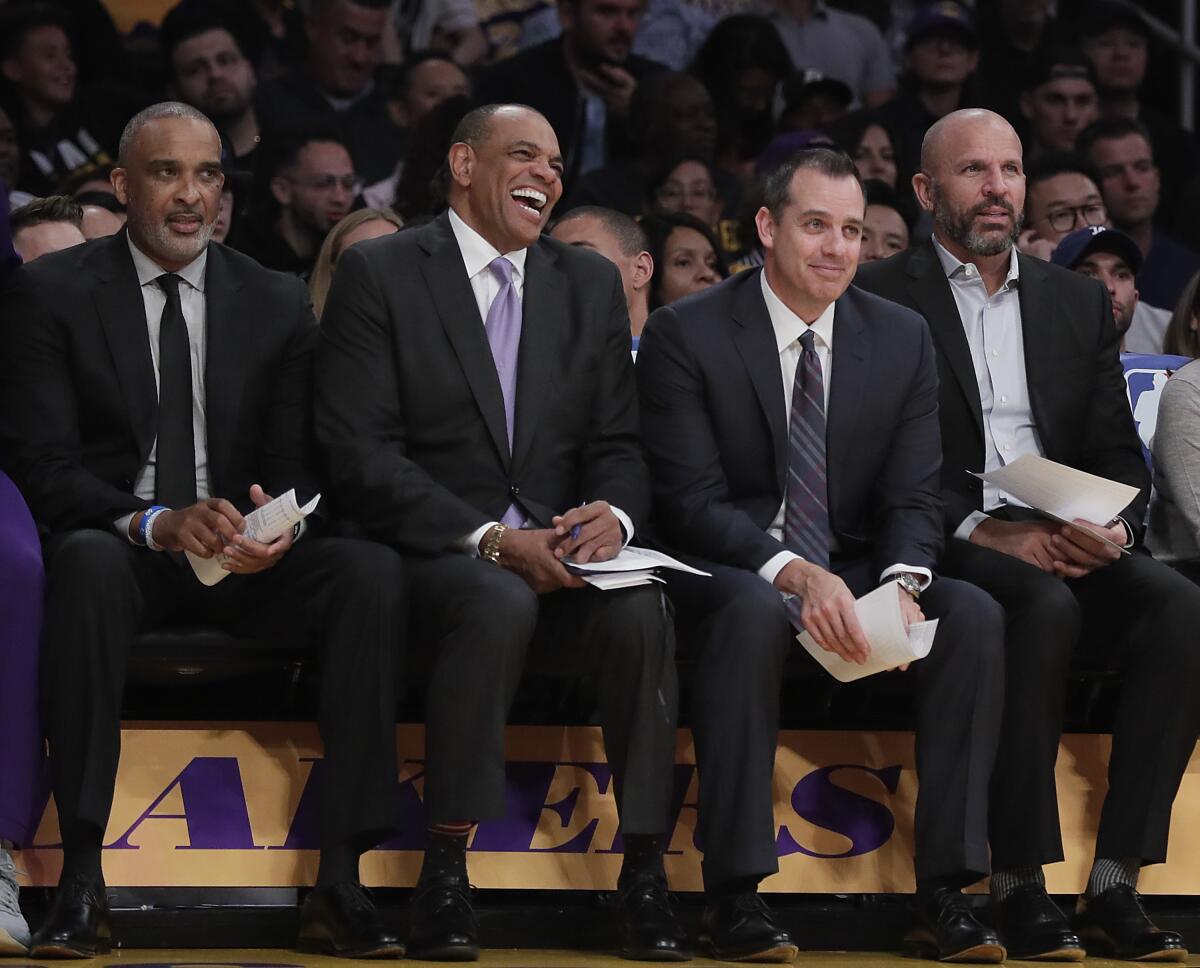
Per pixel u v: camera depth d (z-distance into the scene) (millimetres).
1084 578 12547
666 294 17859
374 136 22578
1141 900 12727
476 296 12359
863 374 12523
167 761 11664
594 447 12391
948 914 11078
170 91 22453
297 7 22656
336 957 10648
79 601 10781
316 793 11734
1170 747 11930
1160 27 25625
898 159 22703
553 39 23469
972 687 11359
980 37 24750
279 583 11469
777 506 12469
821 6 24797
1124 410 13609
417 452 12156
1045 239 19781
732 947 10734
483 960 10617
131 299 12164
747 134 23500
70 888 10516
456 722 10719
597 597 11172
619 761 11141
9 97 21609
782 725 12641
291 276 12781
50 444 11812
